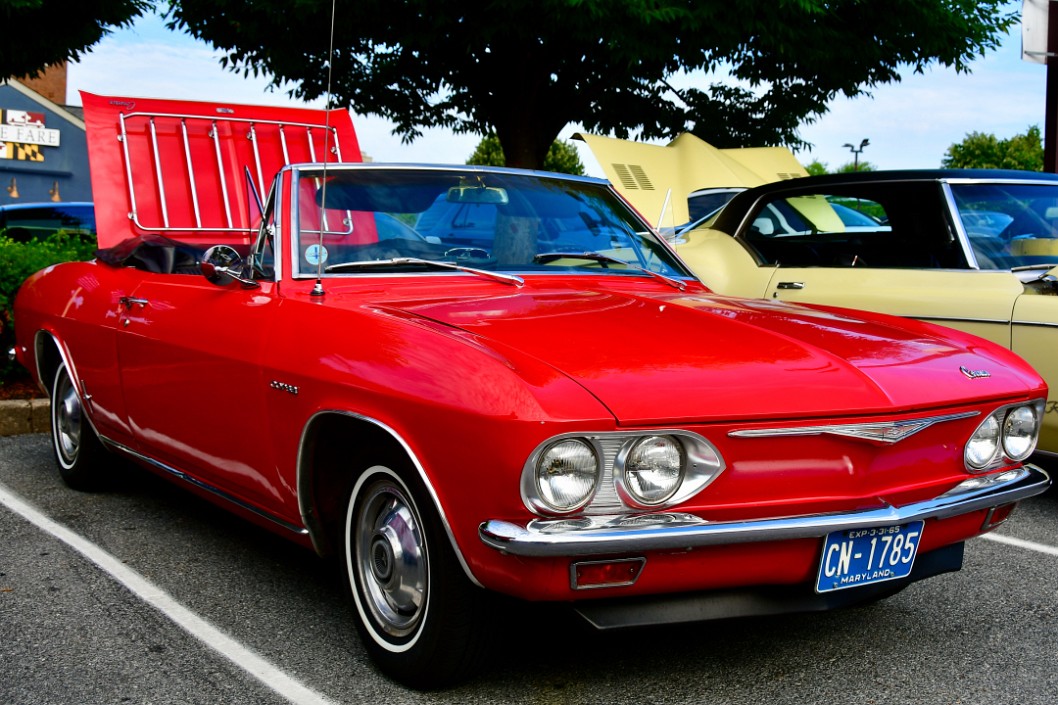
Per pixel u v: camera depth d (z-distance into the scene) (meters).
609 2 10.77
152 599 3.56
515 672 2.97
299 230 3.50
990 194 5.50
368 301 3.22
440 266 3.55
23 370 7.15
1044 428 4.80
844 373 2.74
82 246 8.29
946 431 2.85
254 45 13.00
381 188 3.72
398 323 2.89
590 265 3.85
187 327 3.72
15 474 5.35
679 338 2.86
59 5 11.80
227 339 3.45
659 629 3.31
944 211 5.44
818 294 5.70
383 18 12.06
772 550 2.58
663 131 14.98
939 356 3.01
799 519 2.57
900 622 3.43
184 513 4.66
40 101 26.39
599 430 2.40
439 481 2.58
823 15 11.64
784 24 11.41
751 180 11.10
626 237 4.08
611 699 2.81
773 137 14.87
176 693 2.84
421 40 11.91
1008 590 3.77
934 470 2.85
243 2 11.98
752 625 3.37
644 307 3.21
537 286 3.55
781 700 2.82
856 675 2.99
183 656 3.09
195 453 3.76
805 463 2.60
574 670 2.99
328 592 3.66
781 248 6.17
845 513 2.63
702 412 2.48
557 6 10.81
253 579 3.78
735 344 2.84
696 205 10.34
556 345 2.72
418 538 2.79
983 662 3.10
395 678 2.90
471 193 3.86
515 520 2.42
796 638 3.27
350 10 11.73
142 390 4.06
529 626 3.31
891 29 12.64
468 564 2.56
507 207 3.90
